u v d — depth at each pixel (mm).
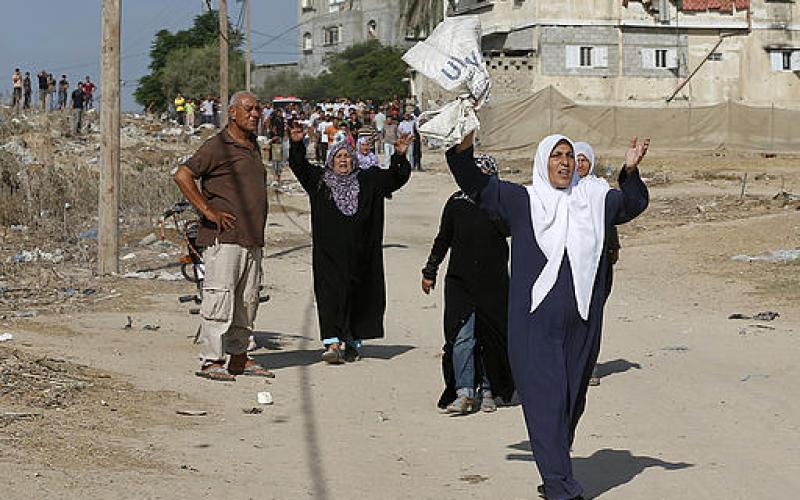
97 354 10516
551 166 6395
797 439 8008
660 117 47812
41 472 6449
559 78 53000
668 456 7574
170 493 6316
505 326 8891
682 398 9391
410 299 15297
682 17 54250
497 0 55281
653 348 11656
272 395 9406
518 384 6348
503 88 52656
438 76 6395
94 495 6133
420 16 67500
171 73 78688
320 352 11570
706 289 15828
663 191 31391
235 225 9867
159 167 33719
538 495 6633
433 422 8625
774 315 13469
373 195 10945
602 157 43812
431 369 10711
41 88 47781
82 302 14234
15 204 22797
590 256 6348
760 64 55438
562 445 6234
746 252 19125
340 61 87000
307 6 103938
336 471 7078
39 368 9242
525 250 6379
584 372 6402
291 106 61156
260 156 10172
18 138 36594
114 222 16781
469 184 6418
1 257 18109
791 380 10039
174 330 12359
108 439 7441
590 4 53156
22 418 7672
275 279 17172
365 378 10242
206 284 9898
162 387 9281
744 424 8477
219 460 7199
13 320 12469
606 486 6863
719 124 47844
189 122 50062
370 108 50000
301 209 28250
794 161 41594
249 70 58344
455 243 8953
